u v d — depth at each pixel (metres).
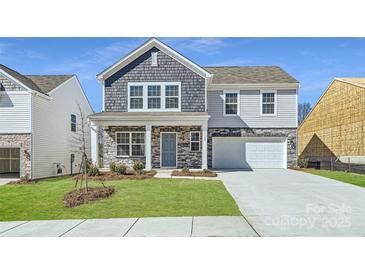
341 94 24.45
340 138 24.55
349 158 21.97
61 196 11.62
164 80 21.52
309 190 13.07
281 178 17.08
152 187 13.20
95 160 19.67
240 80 23.83
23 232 7.55
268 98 23.45
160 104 21.48
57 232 7.52
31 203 10.81
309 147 31.34
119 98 21.56
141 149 21.50
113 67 21.47
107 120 19.62
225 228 7.62
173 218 8.56
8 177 20.58
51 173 22.50
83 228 7.79
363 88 21.11
